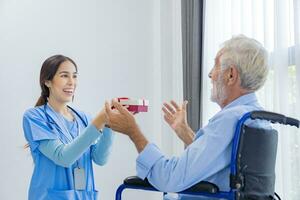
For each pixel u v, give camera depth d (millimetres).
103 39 2906
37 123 1908
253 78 1346
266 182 1324
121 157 2918
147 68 3033
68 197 1861
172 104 1819
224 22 2369
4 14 2648
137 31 3016
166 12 3033
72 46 2807
